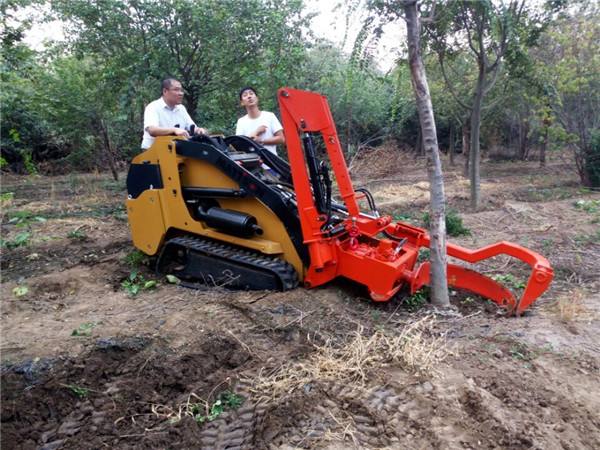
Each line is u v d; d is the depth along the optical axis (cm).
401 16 411
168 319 387
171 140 471
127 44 938
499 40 870
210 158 456
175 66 931
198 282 482
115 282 493
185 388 313
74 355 330
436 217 427
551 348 362
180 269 493
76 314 406
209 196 471
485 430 274
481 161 1942
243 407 293
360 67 435
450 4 665
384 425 278
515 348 361
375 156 1482
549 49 1212
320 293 441
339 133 1584
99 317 397
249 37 958
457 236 718
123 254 571
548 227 759
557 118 1229
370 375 325
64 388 303
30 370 311
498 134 1988
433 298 443
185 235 498
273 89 1003
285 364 336
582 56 1159
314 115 412
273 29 941
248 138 520
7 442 267
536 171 1555
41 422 284
